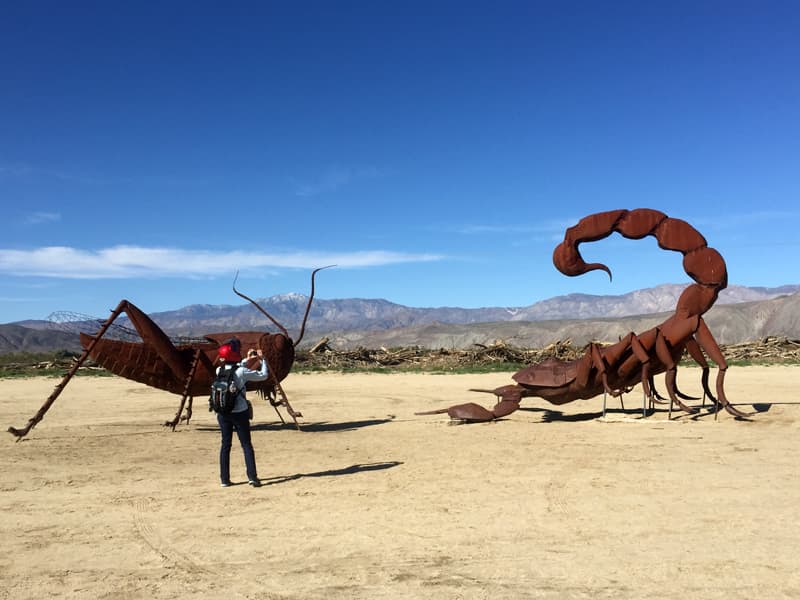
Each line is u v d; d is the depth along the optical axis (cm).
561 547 511
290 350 1249
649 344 1185
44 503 686
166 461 923
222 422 759
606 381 1195
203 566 488
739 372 2631
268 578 460
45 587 450
